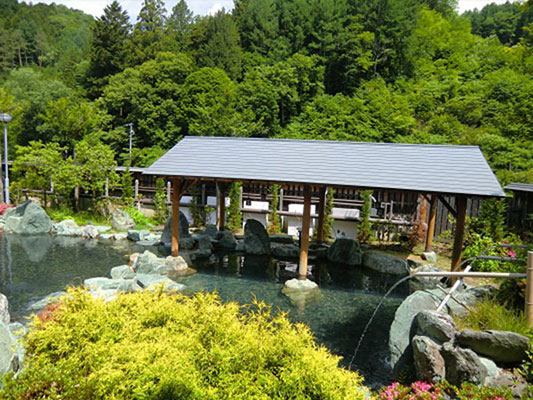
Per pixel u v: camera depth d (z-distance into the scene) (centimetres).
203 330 409
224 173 1084
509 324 468
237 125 2809
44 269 1142
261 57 3844
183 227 1539
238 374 358
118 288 914
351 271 1238
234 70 3709
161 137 3281
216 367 365
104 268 1160
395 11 3569
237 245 1477
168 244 1480
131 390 345
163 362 349
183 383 332
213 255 1388
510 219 1408
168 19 5791
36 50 6412
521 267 612
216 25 4138
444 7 4669
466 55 3728
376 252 1311
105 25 4066
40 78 4306
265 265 1277
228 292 994
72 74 4341
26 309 828
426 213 1563
